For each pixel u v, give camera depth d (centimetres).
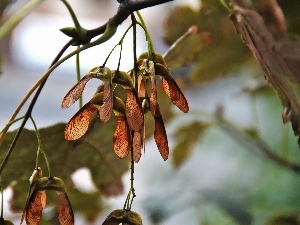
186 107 72
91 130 90
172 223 150
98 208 111
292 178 143
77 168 93
